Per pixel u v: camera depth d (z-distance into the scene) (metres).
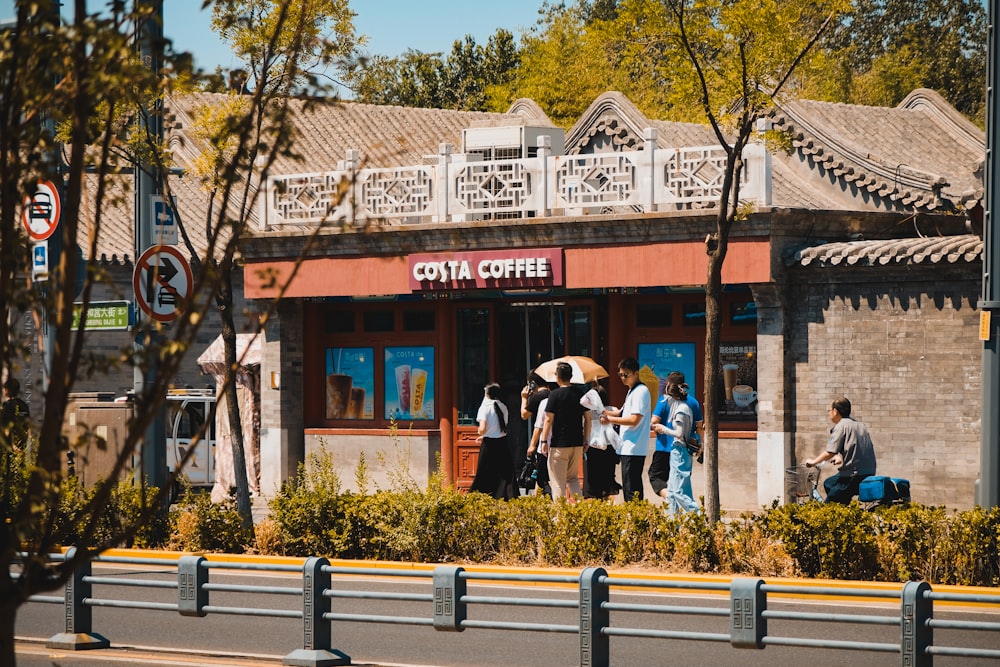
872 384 21.08
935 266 20.41
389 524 18.67
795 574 16.58
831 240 22.69
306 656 12.11
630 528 17.58
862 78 53.88
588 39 17.41
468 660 12.80
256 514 24.31
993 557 15.70
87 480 19.72
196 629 14.59
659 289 23.41
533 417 25.02
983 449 16.69
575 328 24.47
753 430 22.44
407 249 24.89
